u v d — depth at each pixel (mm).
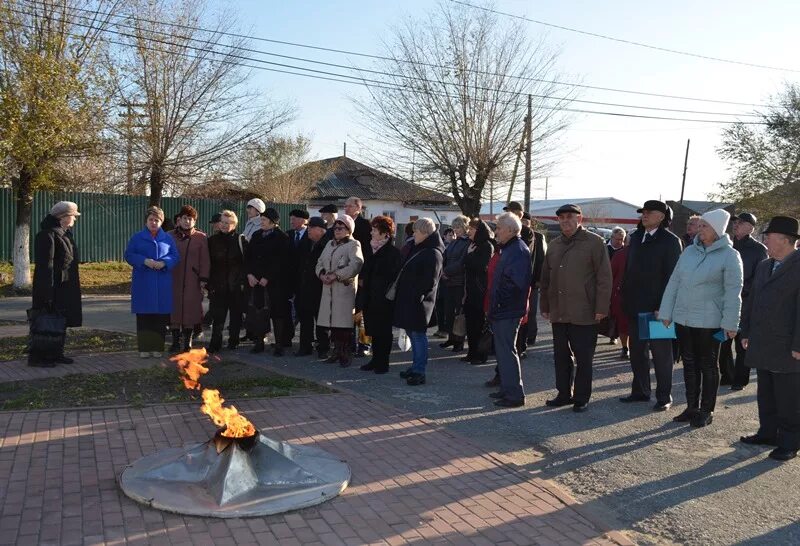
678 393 8352
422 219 8352
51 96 15188
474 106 25562
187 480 4660
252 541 4000
